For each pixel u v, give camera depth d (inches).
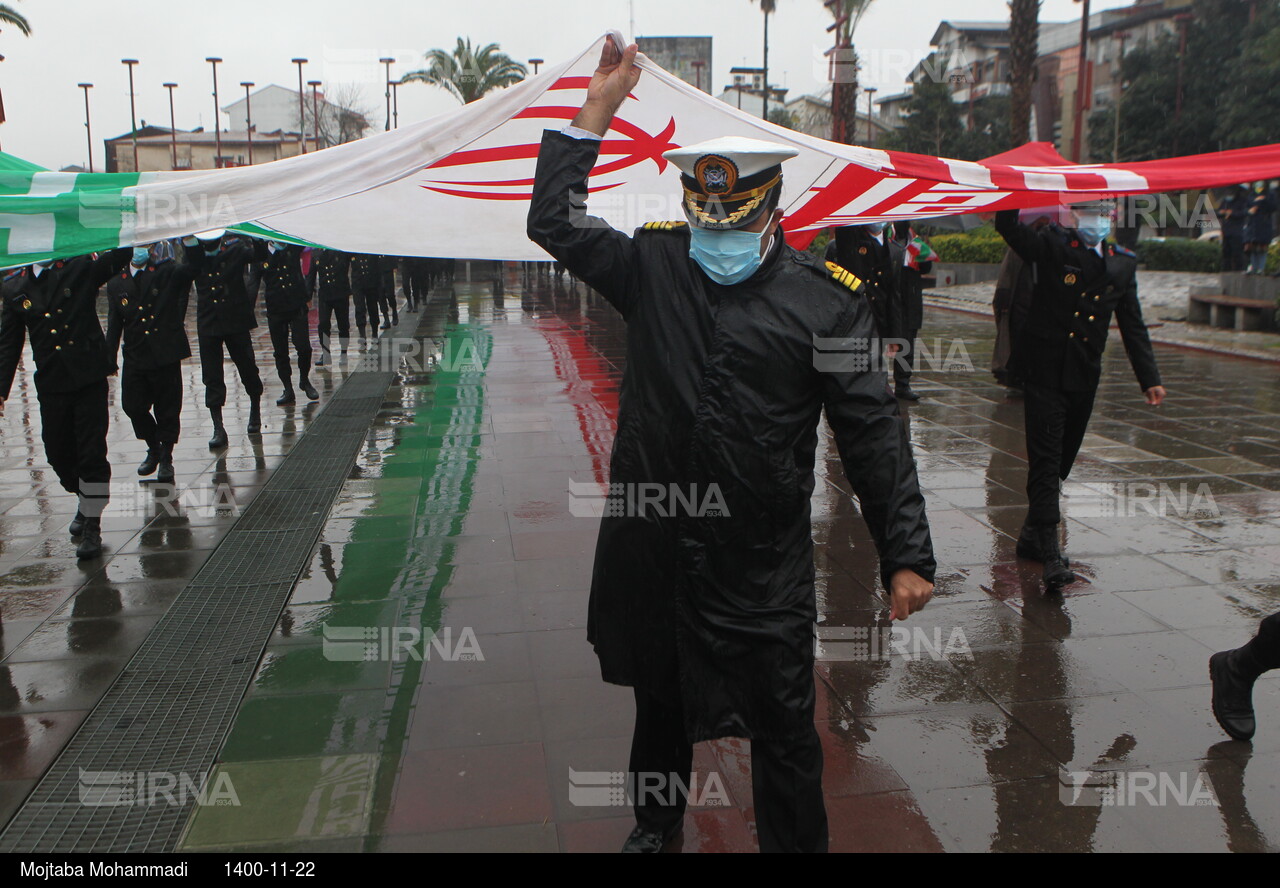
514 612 179.5
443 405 389.1
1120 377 441.1
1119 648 161.9
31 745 135.5
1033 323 184.4
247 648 165.5
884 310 330.0
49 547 219.5
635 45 96.5
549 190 93.9
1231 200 665.6
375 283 601.3
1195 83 1150.3
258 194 120.8
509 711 143.2
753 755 95.7
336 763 129.9
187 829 116.0
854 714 141.8
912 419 350.9
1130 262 180.9
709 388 90.0
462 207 139.8
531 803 120.4
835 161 141.1
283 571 202.5
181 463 298.5
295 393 425.4
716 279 90.9
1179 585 188.4
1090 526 224.7
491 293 1060.5
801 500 91.8
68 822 117.6
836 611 179.6
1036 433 185.6
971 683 150.6
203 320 313.1
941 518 233.6
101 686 152.7
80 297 207.0
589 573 198.7
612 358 520.4
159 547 219.1
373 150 123.3
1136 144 1195.3
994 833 114.0
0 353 211.5
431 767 128.6
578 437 327.3
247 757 131.7
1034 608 178.7
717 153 86.6
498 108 121.8
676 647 93.7
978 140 1389.0
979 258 1011.3
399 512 243.0
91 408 209.3
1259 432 323.6
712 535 90.7
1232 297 591.8
